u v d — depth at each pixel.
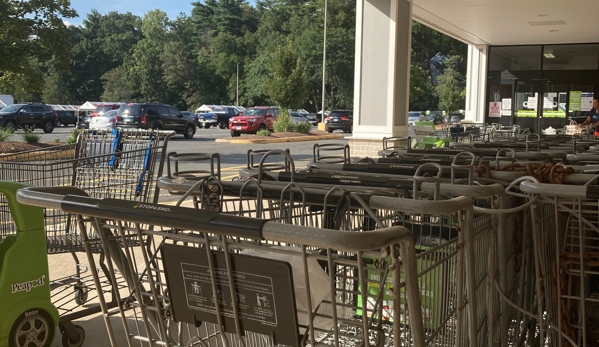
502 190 2.56
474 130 13.27
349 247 1.43
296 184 2.44
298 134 29.55
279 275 1.65
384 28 11.71
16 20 17.14
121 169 4.71
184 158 3.36
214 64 86.69
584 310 2.70
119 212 1.79
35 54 18.25
